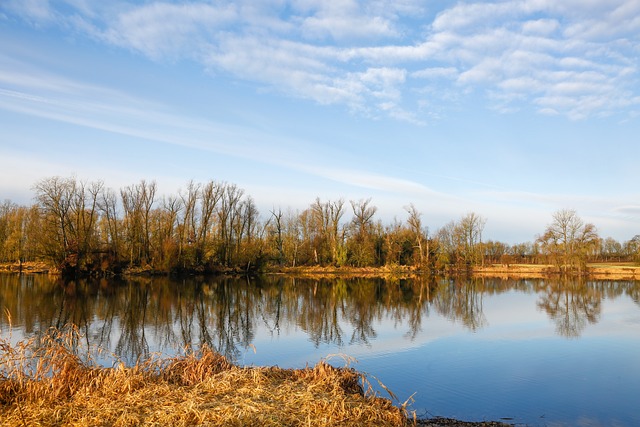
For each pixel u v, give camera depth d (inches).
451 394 490.6
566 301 1421.0
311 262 3056.1
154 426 301.3
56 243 2081.7
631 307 1273.4
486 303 1365.7
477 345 743.1
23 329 863.1
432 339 798.5
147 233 2352.4
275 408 332.8
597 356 665.0
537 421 418.6
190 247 2383.1
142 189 2365.9
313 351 703.1
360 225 3085.6
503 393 494.9
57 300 1306.6
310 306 1298.0
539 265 3238.2
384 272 2859.3
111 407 328.5
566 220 2824.8
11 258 2502.5
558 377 557.3
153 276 2240.4
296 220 3201.3
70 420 313.3
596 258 3897.6
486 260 3503.9
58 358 401.4
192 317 1074.7
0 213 2753.4
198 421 308.0
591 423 416.5
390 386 518.0
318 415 325.4
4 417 317.1
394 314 1134.4
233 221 2657.5
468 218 3129.9
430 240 3014.3
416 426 389.7
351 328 924.0
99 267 2127.2
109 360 625.0
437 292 1739.7
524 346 736.3
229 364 454.9
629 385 526.0
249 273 2591.0
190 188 2486.5
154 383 388.2
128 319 1026.7
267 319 1053.8
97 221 2365.9
